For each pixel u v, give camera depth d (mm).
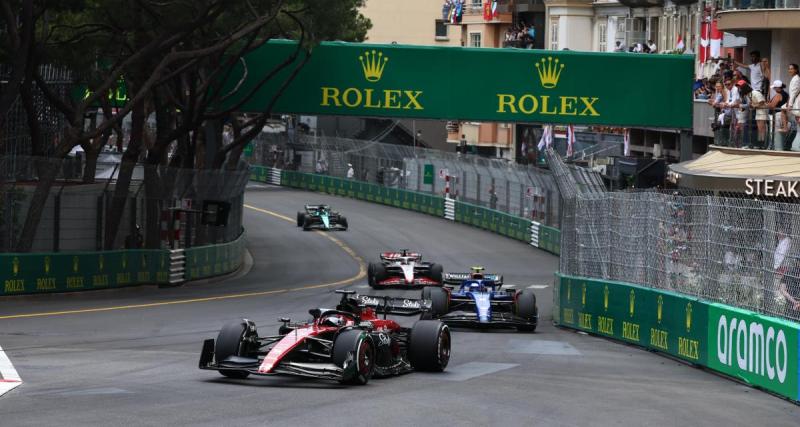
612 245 95875
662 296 82125
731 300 70125
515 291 105188
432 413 49906
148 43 146250
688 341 76375
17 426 43531
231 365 57406
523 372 69562
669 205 82250
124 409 48031
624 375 70062
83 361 67875
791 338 59688
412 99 168375
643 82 170000
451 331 101125
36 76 136625
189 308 117250
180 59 145875
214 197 162500
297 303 127688
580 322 102688
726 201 70938
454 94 168250
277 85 169000
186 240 159875
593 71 169750
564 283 108250
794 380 59281
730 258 70250
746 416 53844
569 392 59469
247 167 193125
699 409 55188
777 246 63406
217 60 154625
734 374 67938
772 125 118938
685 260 78625
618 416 51688
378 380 61781
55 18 151000
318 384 58438
